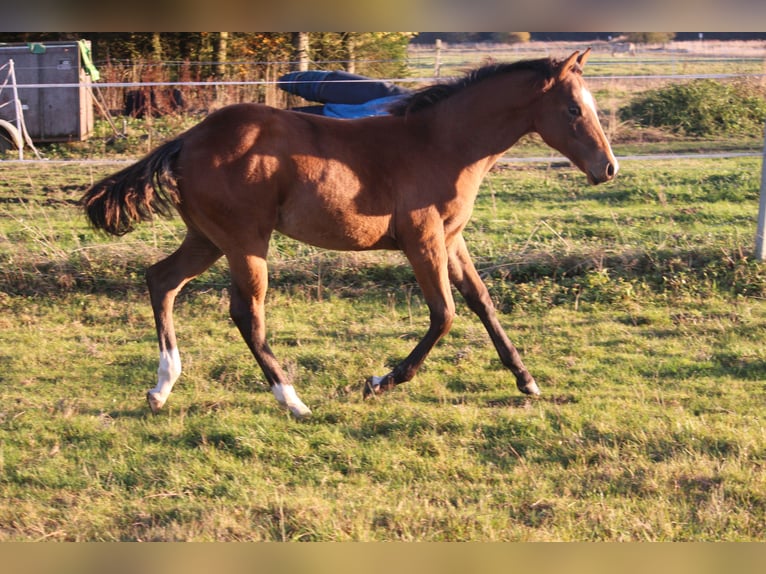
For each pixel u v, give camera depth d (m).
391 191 4.50
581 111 4.50
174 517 3.62
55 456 4.18
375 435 4.42
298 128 4.41
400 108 4.64
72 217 8.38
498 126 4.62
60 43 12.52
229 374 5.24
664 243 7.07
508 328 6.06
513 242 7.48
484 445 4.29
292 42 15.38
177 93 13.87
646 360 5.47
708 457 4.09
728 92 12.52
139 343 5.86
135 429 4.48
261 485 3.89
